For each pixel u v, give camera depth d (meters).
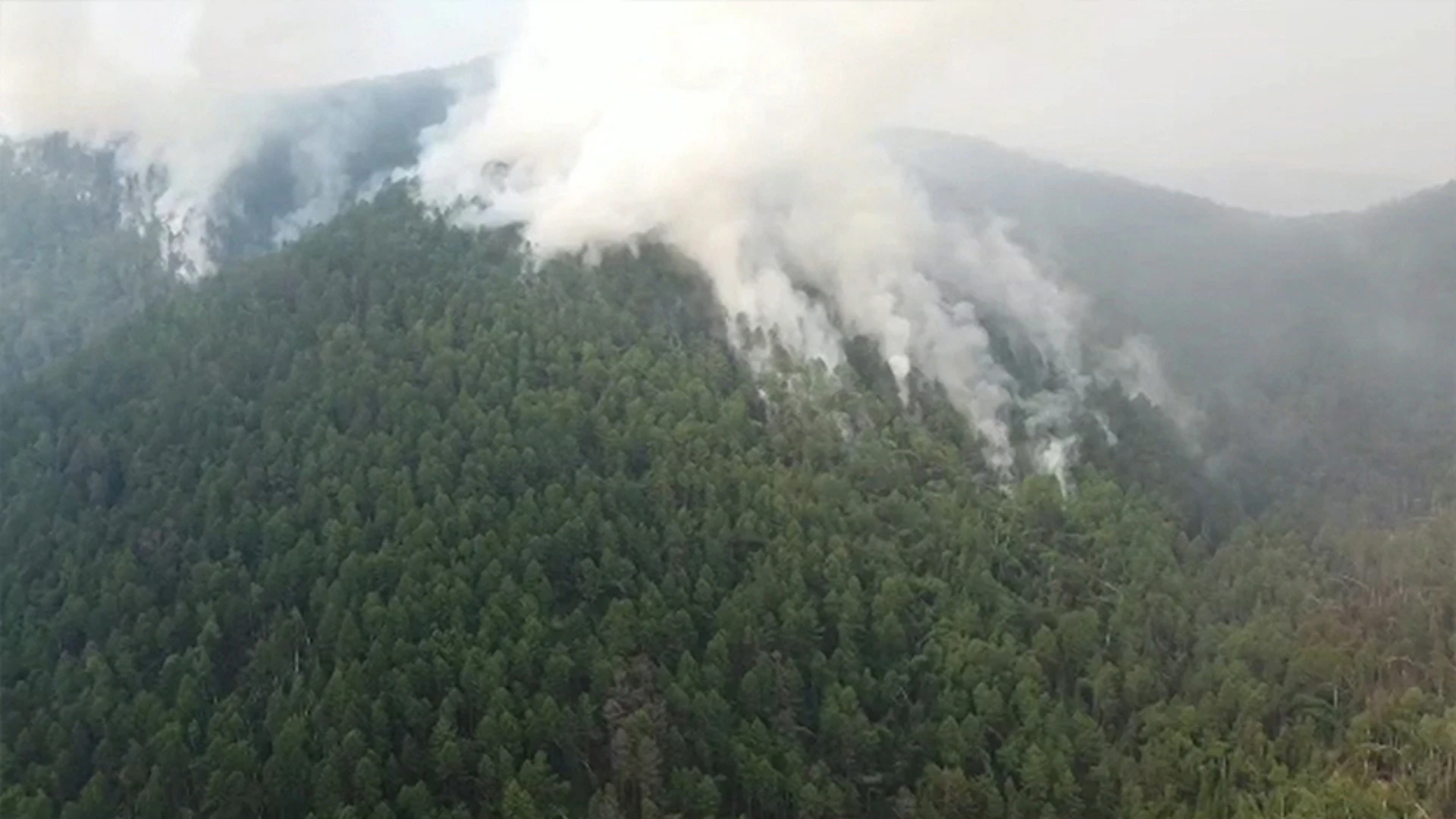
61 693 114.25
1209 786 117.81
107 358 167.25
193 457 144.00
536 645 116.75
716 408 157.38
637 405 150.12
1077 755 122.38
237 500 134.00
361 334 162.12
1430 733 117.44
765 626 127.75
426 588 120.12
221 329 165.12
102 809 104.81
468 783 108.50
